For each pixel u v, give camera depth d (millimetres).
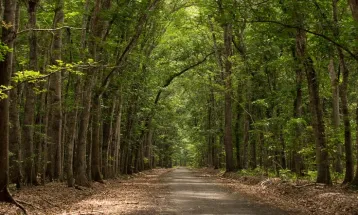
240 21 15258
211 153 67938
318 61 20828
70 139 20219
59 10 20203
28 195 14898
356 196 14188
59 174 23234
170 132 77375
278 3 15375
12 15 12508
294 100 26328
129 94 34844
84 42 20812
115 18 21234
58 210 13273
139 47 33156
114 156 34844
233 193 19734
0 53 10961
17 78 11602
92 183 23828
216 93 42531
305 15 15359
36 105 24859
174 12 34688
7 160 12523
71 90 27594
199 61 44500
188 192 20438
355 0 14461
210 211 12898
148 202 15625
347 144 18547
